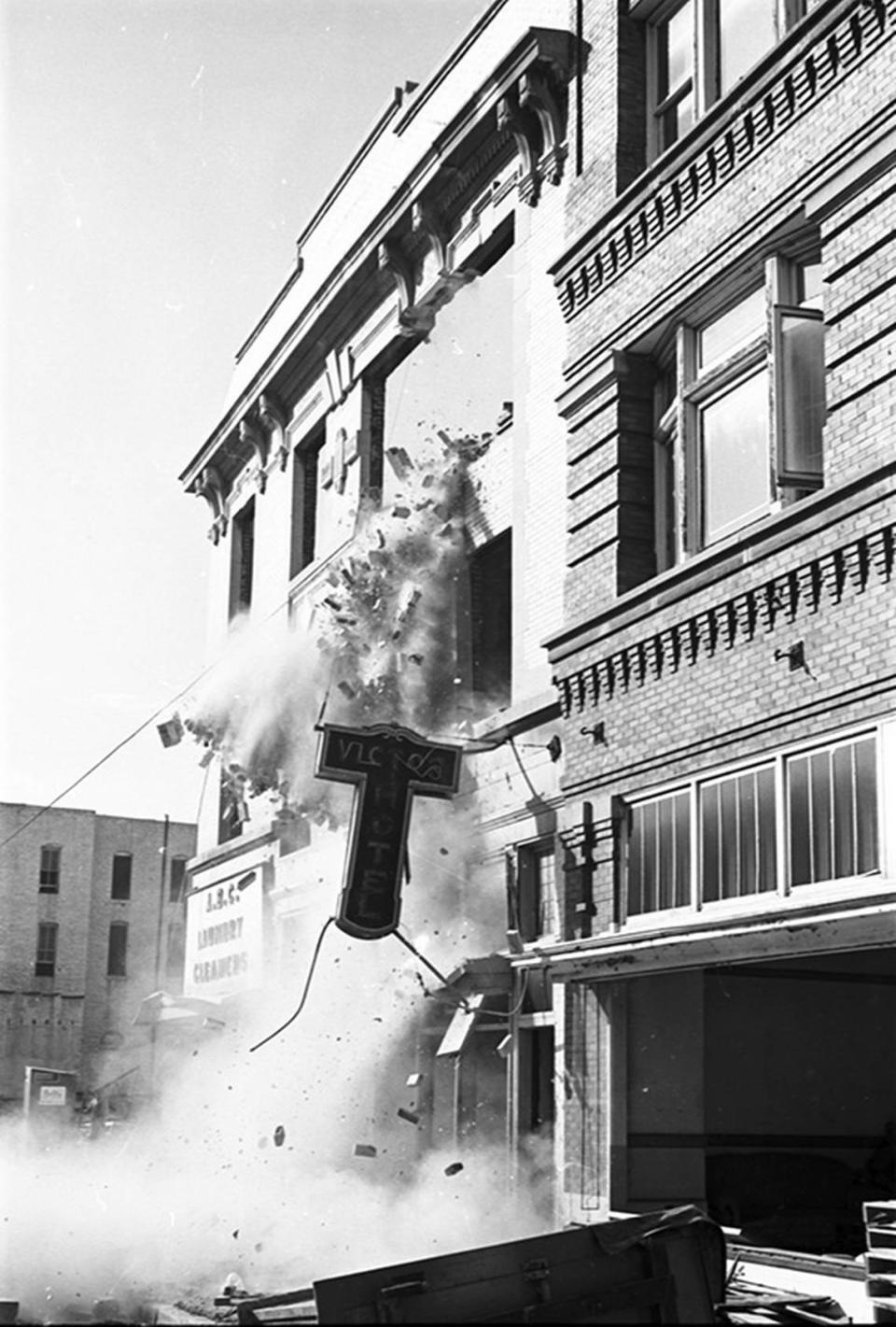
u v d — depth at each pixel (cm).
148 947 6562
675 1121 1471
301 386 2756
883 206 1212
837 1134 1562
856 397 1226
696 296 1463
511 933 1716
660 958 1376
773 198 1342
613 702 1538
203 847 3148
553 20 1834
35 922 6381
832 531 1227
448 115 2139
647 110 1641
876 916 1113
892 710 1151
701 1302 777
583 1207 1472
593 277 1638
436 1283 742
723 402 1459
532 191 1842
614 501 1566
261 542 2928
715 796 1371
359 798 1662
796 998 1573
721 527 1447
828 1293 1146
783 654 1263
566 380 1680
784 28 1385
